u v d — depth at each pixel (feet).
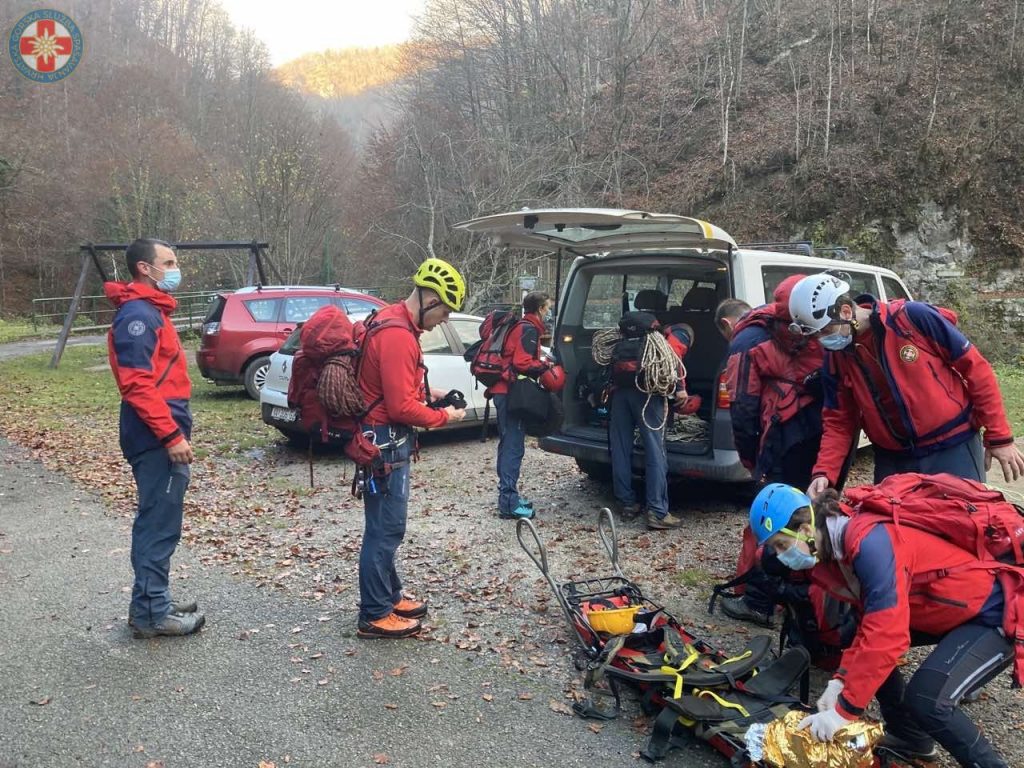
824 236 67.36
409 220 72.95
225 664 12.26
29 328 98.78
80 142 133.08
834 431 11.65
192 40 165.78
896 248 64.59
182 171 118.73
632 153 79.20
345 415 12.22
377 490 12.51
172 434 12.29
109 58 149.38
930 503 8.54
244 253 89.61
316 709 10.99
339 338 12.20
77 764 9.67
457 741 10.25
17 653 12.53
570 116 71.97
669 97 83.10
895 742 9.54
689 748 10.01
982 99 69.62
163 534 12.96
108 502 21.48
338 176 100.48
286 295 39.60
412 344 12.36
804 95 78.74
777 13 91.91
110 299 12.34
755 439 13.43
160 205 116.47
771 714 9.49
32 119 134.31
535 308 19.04
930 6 82.74
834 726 8.10
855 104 73.51
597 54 78.64
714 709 9.63
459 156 66.39
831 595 9.02
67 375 50.49
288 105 129.39
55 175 129.90
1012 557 8.45
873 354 10.81
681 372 18.16
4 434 30.76
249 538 18.54
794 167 72.64
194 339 79.36
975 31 76.69
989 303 59.52
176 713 10.83
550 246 20.68
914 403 10.74
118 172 120.47
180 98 141.49
